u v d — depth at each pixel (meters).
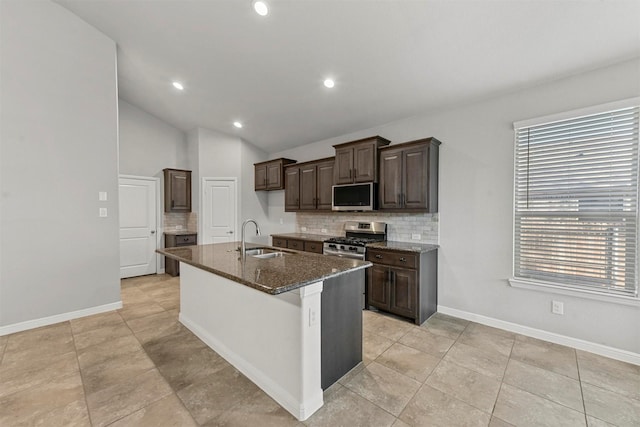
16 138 2.81
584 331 2.48
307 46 2.80
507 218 2.89
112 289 3.42
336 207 4.05
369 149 3.69
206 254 2.71
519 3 1.96
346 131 4.41
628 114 2.27
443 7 2.10
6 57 2.75
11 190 2.79
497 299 2.97
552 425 1.64
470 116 3.14
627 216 2.29
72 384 2.00
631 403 1.81
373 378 2.09
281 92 3.74
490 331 2.88
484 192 3.05
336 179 4.09
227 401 1.84
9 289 2.79
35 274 2.92
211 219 5.57
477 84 2.83
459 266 3.23
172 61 3.58
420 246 3.29
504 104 2.91
